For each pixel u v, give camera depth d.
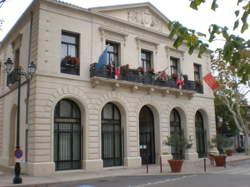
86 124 19.19
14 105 21.19
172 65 26.22
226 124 41.62
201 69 28.69
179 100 25.34
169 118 24.19
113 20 21.84
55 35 18.86
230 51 3.41
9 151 21.62
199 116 28.47
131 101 21.81
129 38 22.75
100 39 21.03
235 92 31.11
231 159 27.39
